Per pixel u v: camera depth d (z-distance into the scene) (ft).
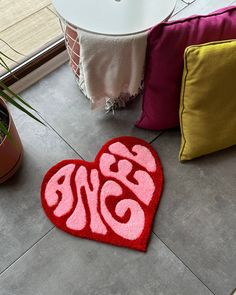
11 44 5.08
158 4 3.85
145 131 4.67
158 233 4.00
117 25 3.67
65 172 4.32
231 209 4.15
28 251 3.89
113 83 4.09
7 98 3.12
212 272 3.79
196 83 3.88
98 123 4.73
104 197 4.17
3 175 4.13
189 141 4.27
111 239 3.92
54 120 4.75
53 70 5.17
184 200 4.19
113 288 3.70
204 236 3.98
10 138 3.60
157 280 3.74
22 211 4.10
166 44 3.67
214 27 3.79
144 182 4.26
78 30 3.69
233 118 4.15
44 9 5.36
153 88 4.07
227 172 4.37
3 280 3.74
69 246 3.92
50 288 3.70
